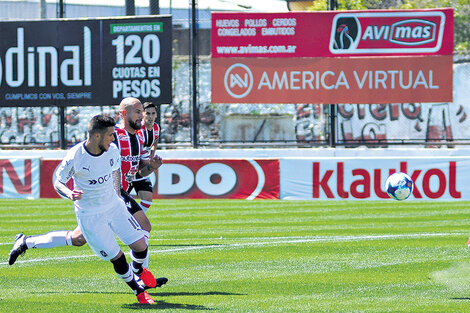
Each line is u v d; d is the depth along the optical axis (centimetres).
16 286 2420
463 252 3052
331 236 3644
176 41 7888
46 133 7994
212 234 3800
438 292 2252
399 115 7519
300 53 5797
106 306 2077
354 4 6475
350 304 2080
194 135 5838
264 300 2153
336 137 5806
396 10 5725
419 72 5738
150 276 2233
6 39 6025
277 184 5388
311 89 5812
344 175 5278
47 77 5984
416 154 5609
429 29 5709
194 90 5831
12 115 8025
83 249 3284
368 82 5775
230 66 5841
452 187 5138
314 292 2272
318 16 5781
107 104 5912
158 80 5834
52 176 5609
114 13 10006
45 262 2919
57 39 5959
